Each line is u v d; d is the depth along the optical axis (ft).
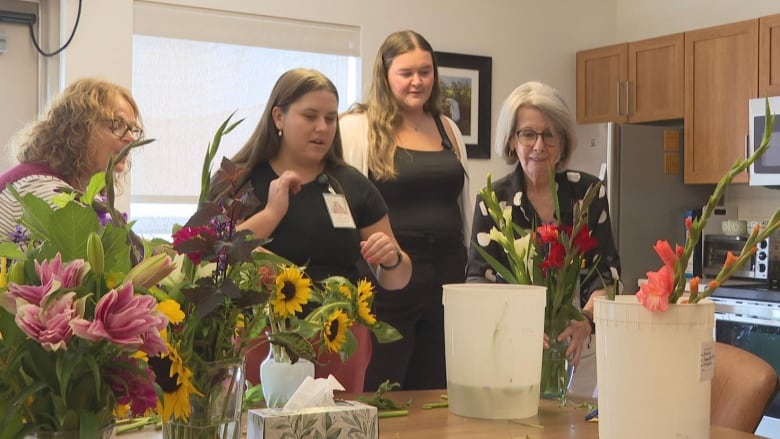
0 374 3.08
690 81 15.74
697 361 4.05
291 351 4.18
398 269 7.25
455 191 9.37
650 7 17.56
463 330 5.20
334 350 4.73
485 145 16.40
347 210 7.41
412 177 9.01
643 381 4.06
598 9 17.95
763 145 3.82
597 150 15.57
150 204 13.53
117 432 4.66
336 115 7.41
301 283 4.26
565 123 7.45
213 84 13.93
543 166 7.43
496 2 16.57
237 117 14.16
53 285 2.94
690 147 15.81
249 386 5.49
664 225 15.90
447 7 16.01
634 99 16.63
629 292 15.43
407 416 5.27
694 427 4.06
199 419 3.76
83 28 12.76
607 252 7.38
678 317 4.01
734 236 15.53
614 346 4.15
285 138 7.35
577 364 5.79
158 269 3.22
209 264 3.78
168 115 13.60
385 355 8.42
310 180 7.43
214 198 3.87
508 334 5.12
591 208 7.38
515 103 7.49
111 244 3.24
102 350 3.07
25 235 4.12
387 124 9.04
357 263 8.54
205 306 3.53
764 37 14.58
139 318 2.97
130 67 13.09
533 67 17.08
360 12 15.07
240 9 13.96
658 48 16.25
